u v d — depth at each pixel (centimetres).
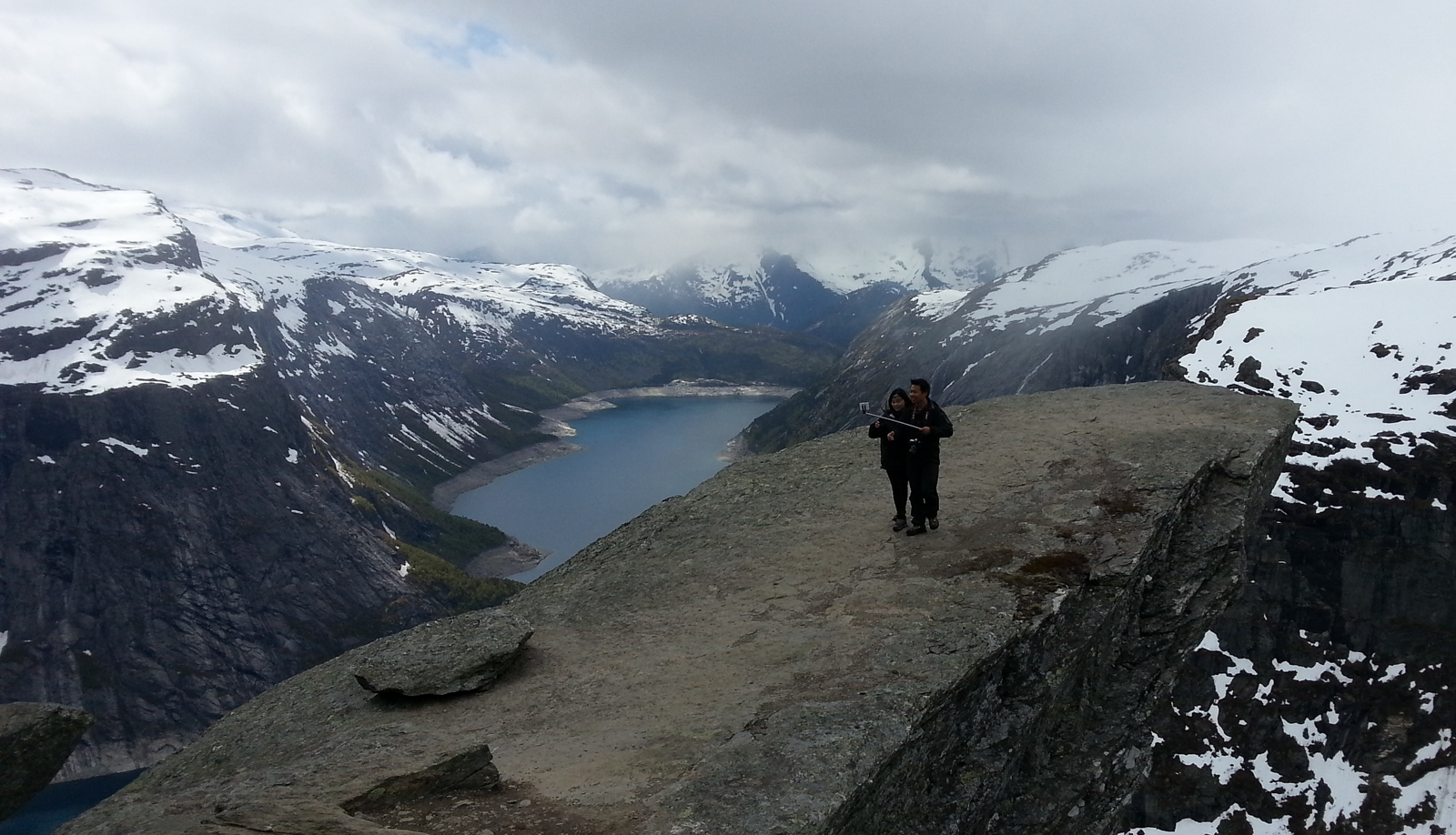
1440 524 7494
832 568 1605
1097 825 1530
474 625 1498
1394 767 7138
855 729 1048
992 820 1398
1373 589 7750
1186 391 2470
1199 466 1820
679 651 1381
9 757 1309
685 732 1093
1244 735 7650
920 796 1111
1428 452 7819
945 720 1156
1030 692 1298
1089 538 1571
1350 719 7494
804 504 2017
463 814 947
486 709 1290
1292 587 8088
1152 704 1631
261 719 1446
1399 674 7469
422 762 1114
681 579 1709
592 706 1234
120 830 1002
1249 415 2177
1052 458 1986
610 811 921
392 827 926
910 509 1836
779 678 1218
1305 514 8125
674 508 2202
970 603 1377
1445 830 6631
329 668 1645
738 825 877
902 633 1305
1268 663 8006
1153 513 1631
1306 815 7162
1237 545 1747
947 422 1642
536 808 947
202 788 1144
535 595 1825
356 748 1189
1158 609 1630
